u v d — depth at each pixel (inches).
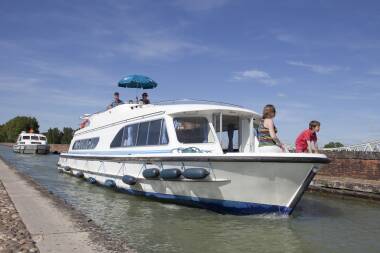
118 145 545.3
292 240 308.5
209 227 341.4
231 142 456.1
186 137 432.5
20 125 3873.0
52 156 1649.9
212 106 433.1
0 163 913.5
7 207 348.8
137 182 480.7
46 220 301.9
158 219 370.9
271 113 392.2
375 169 557.6
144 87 671.8
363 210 452.8
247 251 277.3
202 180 390.0
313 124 417.7
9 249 224.2
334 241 310.5
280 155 349.1
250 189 369.7
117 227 339.3
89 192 551.8
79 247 234.7
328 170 624.1
